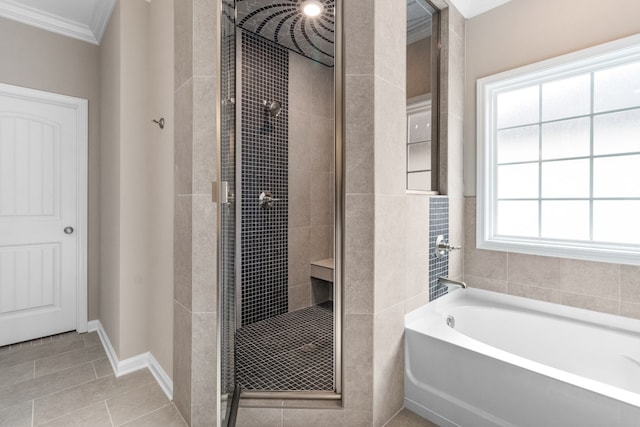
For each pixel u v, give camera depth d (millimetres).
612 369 1735
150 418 1599
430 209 2033
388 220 1582
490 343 2119
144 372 2039
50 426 1537
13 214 2436
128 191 2055
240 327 2695
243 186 2676
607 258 1856
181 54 1561
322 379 1851
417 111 2104
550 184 2170
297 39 2756
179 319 1603
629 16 1761
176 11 1605
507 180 2357
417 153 2100
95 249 2752
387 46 1566
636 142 1852
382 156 1538
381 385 1563
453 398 1548
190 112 1483
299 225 3096
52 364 2135
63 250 2635
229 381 1535
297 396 1582
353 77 1494
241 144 2637
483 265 2348
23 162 2463
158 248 1945
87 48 2689
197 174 1477
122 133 2025
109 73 2334
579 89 2045
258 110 2729
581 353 1838
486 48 2316
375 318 1514
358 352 1509
